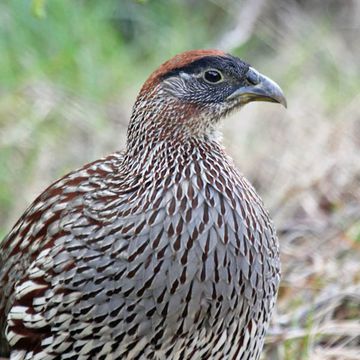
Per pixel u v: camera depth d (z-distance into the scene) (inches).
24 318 413.4
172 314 397.4
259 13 722.8
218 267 397.4
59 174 615.2
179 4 754.8
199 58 417.7
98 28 711.1
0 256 448.5
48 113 647.1
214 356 408.5
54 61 676.7
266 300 414.0
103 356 406.0
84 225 406.9
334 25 738.2
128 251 397.7
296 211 579.2
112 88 677.3
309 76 692.1
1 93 663.1
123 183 413.7
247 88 420.8
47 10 700.0
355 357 473.7
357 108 645.3
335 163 600.1
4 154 622.5
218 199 402.0
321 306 498.0
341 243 544.1
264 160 610.5
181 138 412.2
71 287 403.2
